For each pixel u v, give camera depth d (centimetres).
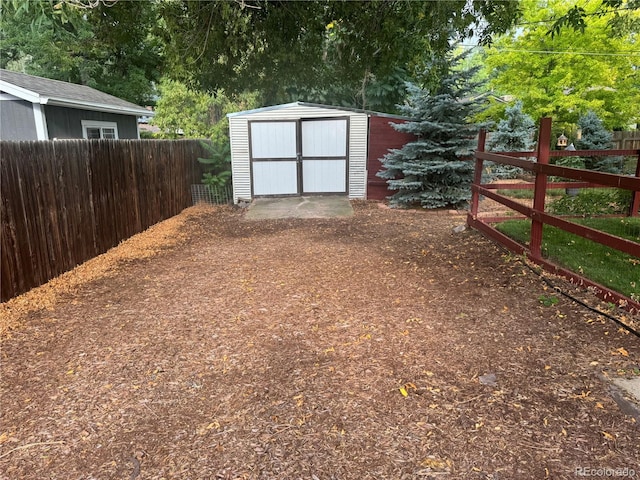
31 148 456
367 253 575
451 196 894
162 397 260
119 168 670
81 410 249
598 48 1213
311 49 752
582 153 643
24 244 443
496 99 1595
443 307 381
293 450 212
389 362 292
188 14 564
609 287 375
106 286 467
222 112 1842
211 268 526
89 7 489
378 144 1040
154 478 197
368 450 211
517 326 338
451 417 233
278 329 348
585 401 242
